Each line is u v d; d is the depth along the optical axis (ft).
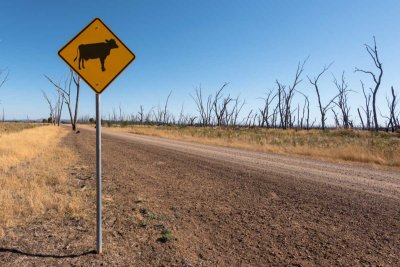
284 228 19.75
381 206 24.31
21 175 31.27
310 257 15.74
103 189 29.14
